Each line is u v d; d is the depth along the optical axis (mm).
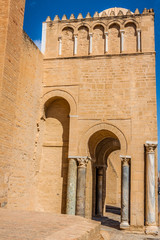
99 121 18703
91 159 19594
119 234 15867
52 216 9648
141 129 18000
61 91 19703
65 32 20875
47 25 21078
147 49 19047
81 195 18109
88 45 20266
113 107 18719
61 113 20234
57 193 19047
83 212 18031
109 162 37062
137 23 19656
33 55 18547
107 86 19094
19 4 15672
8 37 14406
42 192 19219
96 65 19562
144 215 17000
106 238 11227
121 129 18266
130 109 18438
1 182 13414
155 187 17031
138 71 18844
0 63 13977
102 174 24656
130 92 18672
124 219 17078
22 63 16875
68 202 18141
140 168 17516
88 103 19125
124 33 19781
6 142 14031
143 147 17766
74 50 20281
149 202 16703
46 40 20812
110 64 19359
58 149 19734
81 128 18875
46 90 19922
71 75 19781
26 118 17484
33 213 10219
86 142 18641
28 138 17734
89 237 7250
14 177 15867
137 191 17266
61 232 6551
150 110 18172
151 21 19484
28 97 17766
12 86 14797
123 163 17750
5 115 14000
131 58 19125
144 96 18438
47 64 20281
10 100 14547
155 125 17875
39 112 19484
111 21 20109
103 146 24812
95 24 20344
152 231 16266
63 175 19234
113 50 19766
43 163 19672
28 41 17703
